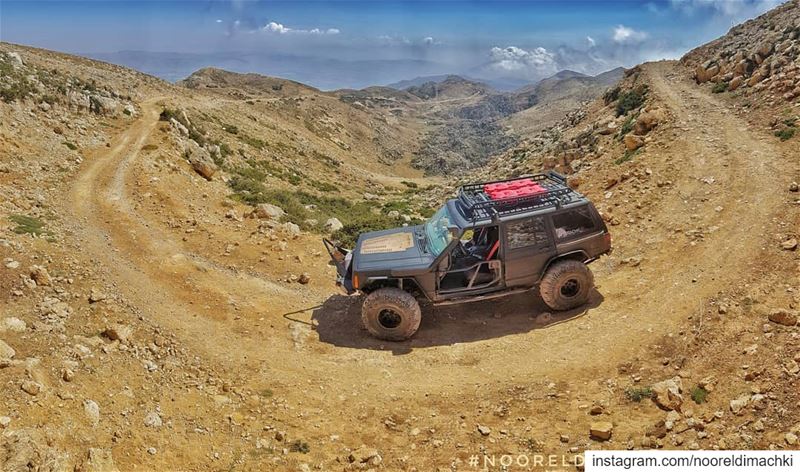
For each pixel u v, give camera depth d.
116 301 9.57
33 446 5.32
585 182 16.73
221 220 15.70
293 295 11.06
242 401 7.46
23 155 20.25
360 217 24.73
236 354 8.73
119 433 6.10
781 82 20.08
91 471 5.37
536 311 9.74
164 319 9.55
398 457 6.38
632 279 10.24
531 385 7.60
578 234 9.27
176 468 5.84
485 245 9.40
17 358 6.94
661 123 20.73
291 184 38.47
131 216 15.58
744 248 10.17
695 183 13.76
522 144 51.66
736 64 27.94
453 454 6.37
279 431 6.77
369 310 8.94
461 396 7.55
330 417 7.21
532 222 8.98
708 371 7.22
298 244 13.70
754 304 8.34
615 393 7.16
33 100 26.19
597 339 8.50
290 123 97.88
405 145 164.25
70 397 6.39
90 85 38.06
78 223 14.55
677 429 6.30
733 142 16.16
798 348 7.06
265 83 187.62
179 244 13.49
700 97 25.56
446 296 9.05
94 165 21.72
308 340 9.30
